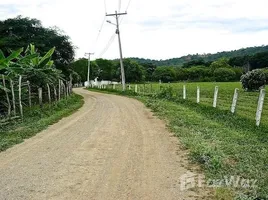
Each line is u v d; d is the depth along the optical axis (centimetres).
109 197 595
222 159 781
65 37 3906
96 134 1204
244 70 9944
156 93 3164
